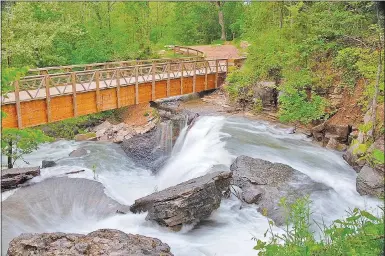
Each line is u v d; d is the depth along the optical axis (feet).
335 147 49.42
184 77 69.36
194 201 33.73
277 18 76.64
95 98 53.98
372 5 51.01
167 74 65.87
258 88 63.52
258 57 68.59
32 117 46.52
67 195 41.19
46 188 42.60
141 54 95.40
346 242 16.17
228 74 73.92
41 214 37.37
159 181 49.39
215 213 35.58
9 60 69.21
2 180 41.88
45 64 77.10
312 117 53.88
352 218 17.12
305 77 56.95
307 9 66.33
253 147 48.32
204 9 122.52
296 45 59.52
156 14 124.47
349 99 52.85
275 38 65.98
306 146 49.88
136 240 26.55
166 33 121.19
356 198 36.35
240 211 35.65
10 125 44.06
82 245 25.09
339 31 54.54
